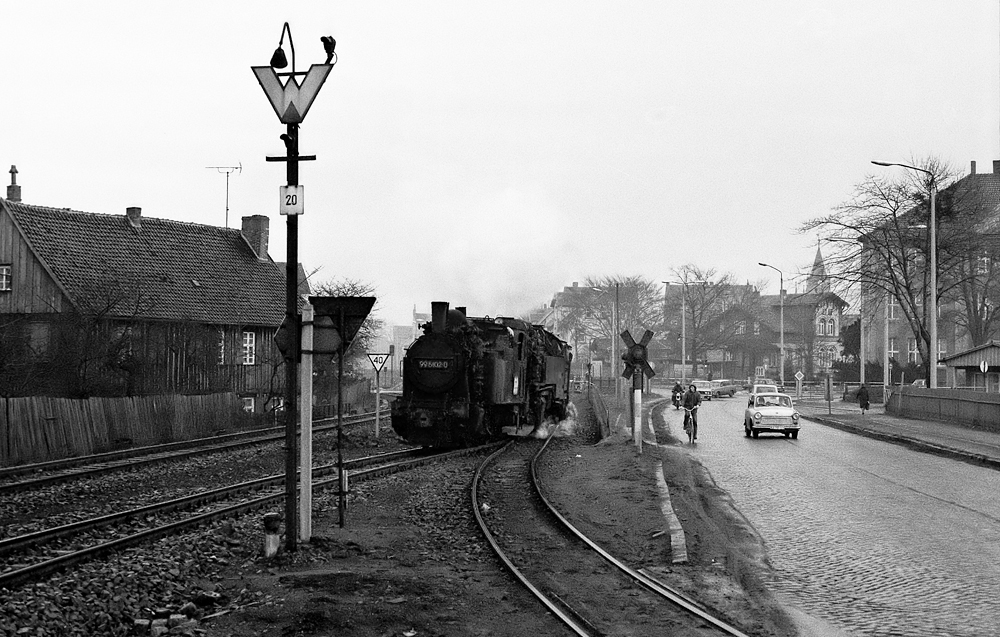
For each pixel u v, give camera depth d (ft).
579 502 59.82
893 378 239.71
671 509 54.29
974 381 166.40
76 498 60.70
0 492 61.16
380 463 82.23
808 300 370.94
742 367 351.25
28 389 101.60
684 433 121.49
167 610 33.19
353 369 187.42
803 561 42.06
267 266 166.20
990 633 30.27
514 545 45.39
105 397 99.30
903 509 56.18
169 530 46.29
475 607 33.22
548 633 29.99
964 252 165.07
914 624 31.48
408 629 30.50
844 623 31.78
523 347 109.09
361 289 181.57
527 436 115.14
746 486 68.03
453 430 93.30
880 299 168.45
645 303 337.52
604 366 340.59
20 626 30.07
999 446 95.20
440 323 93.66
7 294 129.59
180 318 137.18
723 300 330.54
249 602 33.96
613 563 40.70
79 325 108.06
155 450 91.30
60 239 134.62
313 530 47.16
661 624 31.07
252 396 147.74
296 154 41.14
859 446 102.47
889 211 156.97
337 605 32.42
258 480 65.26
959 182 159.43
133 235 147.95
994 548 44.24
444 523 51.70
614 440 104.12
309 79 40.47
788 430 114.21
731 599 34.91
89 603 33.40
